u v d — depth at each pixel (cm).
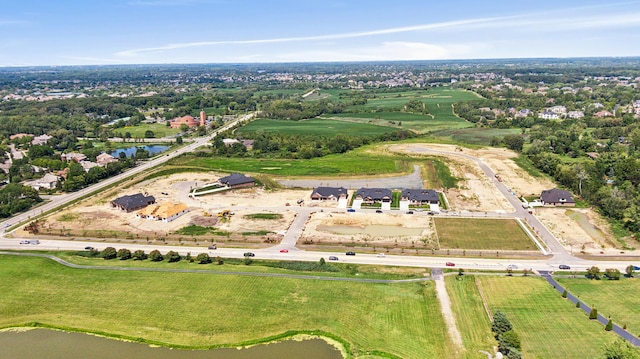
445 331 9025
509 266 11744
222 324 9331
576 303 9875
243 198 18088
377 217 15675
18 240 13875
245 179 19800
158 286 10800
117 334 9088
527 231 14225
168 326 9294
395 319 9438
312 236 14000
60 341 8931
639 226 13788
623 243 13275
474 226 14725
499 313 8912
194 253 12825
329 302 10069
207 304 10019
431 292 10462
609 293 10300
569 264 11900
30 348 8738
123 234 14288
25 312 9856
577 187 18325
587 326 9012
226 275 11350
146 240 13838
